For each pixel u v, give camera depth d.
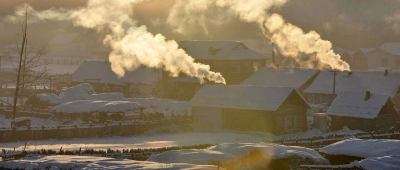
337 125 146.12
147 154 76.69
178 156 60.75
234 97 143.38
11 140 108.94
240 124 139.75
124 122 126.56
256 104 137.25
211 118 145.00
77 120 142.75
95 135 120.69
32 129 112.00
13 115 141.38
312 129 142.00
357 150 66.50
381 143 68.12
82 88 172.12
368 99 144.88
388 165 57.09
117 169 49.94
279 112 134.88
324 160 66.00
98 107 140.38
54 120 145.88
